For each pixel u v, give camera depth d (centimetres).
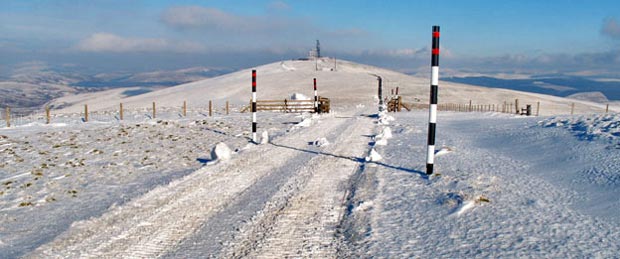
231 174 1124
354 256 590
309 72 14088
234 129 2391
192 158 1431
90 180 1116
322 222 736
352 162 1285
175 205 841
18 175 1195
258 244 639
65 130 2448
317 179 1057
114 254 608
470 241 622
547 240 608
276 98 8519
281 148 1576
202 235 680
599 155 1101
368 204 827
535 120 2105
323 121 2791
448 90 10188
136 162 1379
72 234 686
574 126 1616
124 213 792
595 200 768
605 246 575
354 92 9244
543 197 819
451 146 1551
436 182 983
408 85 10762
